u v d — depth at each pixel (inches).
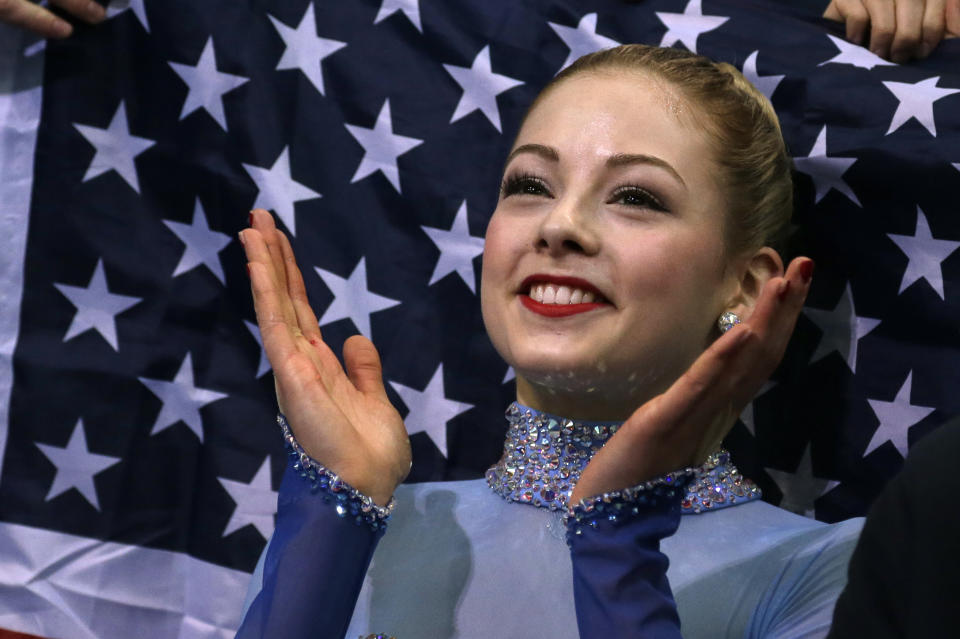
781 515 113.0
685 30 142.1
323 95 152.8
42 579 151.6
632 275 105.7
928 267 129.0
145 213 154.9
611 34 145.3
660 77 115.6
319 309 150.0
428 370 147.9
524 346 107.8
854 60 134.3
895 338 130.8
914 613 52.7
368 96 151.8
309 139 152.3
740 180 113.3
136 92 155.8
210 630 148.2
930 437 54.6
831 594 98.1
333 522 96.0
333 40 153.5
